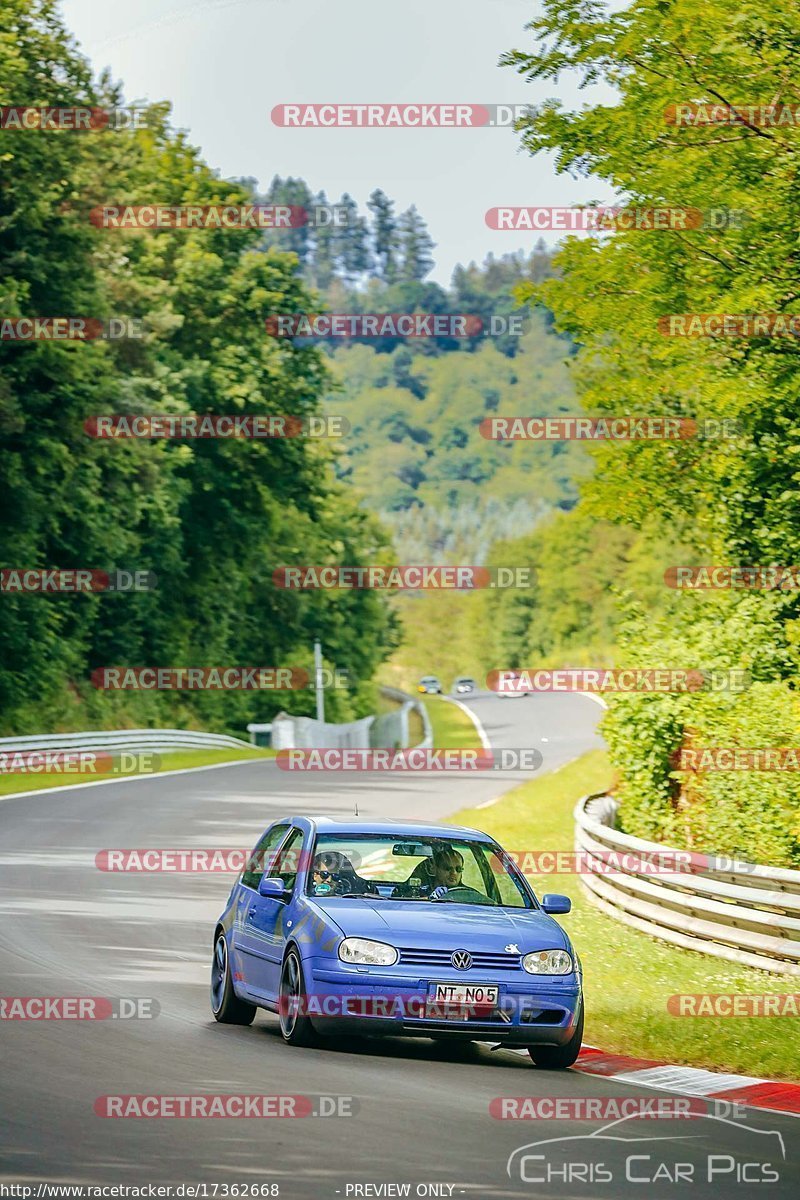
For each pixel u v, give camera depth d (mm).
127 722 147500
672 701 53938
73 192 130375
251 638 198625
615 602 58719
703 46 42781
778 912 37094
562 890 53125
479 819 75938
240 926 29047
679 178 44188
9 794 82062
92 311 128625
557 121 47219
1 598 125125
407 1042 27703
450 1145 18859
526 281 50625
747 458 52562
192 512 170500
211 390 162250
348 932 25547
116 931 41312
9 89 121125
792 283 44344
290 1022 25953
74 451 128875
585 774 100312
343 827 28609
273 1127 19406
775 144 43812
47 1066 23125
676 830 53031
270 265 170125
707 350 47000
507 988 25312
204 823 72562
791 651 53906
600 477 55281
